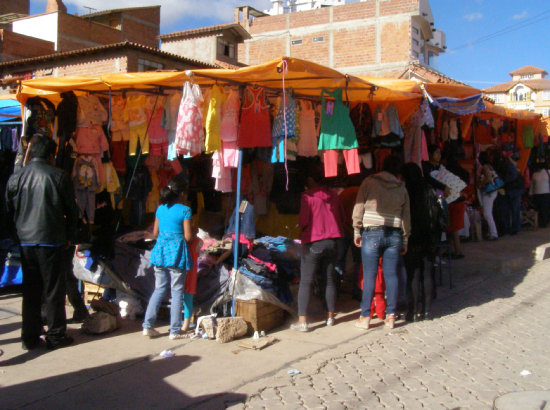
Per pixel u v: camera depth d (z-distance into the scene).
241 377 4.29
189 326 5.63
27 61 22.47
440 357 4.80
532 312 6.33
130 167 7.17
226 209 7.95
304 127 6.46
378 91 6.02
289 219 8.29
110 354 4.87
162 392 4.01
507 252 9.71
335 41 32.44
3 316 6.21
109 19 32.72
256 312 5.43
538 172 12.95
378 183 5.56
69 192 5.02
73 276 5.83
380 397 3.92
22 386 4.14
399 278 5.93
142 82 5.42
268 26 34.62
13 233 5.01
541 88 62.53
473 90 7.40
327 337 5.39
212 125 5.58
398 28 30.70
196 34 28.95
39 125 5.91
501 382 4.23
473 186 11.19
